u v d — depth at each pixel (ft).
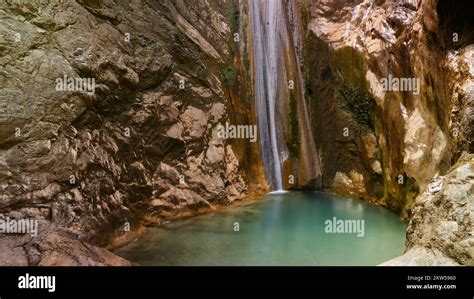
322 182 36.88
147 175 27.07
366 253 22.63
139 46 28.32
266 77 37.50
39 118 21.48
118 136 25.54
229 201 31.68
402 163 27.99
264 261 21.25
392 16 30.40
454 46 22.94
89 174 22.99
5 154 20.16
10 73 20.90
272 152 36.65
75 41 23.89
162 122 28.60
